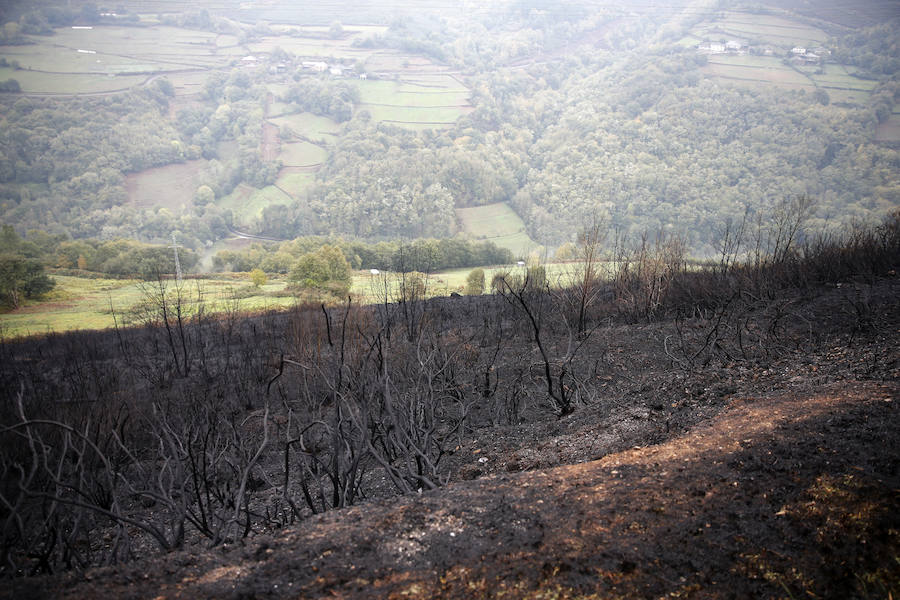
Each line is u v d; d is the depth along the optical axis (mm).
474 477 4879
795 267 12969
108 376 12188
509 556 2631
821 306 9719
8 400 7984
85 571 2807
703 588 2320
